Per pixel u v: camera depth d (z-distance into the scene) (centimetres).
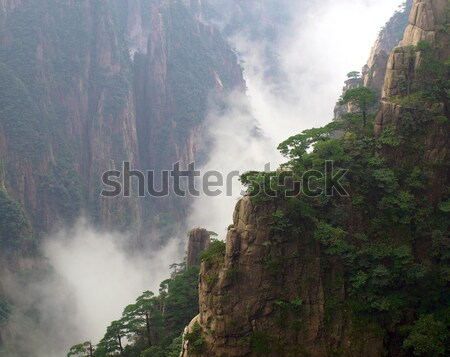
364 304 5550
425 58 6241
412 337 5309
